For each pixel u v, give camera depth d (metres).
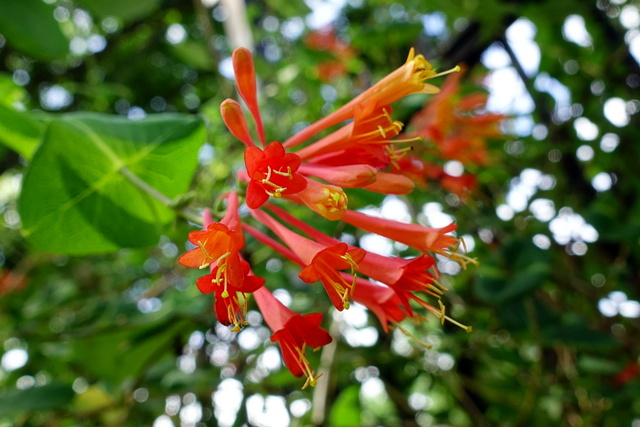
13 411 0.26
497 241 0.34
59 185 0.18
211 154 0.34
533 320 0.28
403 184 0.14
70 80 0.64
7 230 0.50
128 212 0.20
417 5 0.41
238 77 0.16
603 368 0.35
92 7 0.32
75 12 0.55
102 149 0.19
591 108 0.39
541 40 0.39
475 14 0.33
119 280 0.48
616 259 0.36
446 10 0.34
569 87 0.40
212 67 0.42
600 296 0.34
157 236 0.20
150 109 0.82
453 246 0.15
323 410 0.32
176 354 0.35
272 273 0.31
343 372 0.39
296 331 0.14
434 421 0.42
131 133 0.19
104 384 0.34
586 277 0.39
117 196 0.20
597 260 0.38
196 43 0.41
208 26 0.42
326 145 0.15
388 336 0.36
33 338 0.29
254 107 0.16
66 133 0.18
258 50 0.41
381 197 0.23
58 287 0.43
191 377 0.32
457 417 0.46
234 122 0.15
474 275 0.34
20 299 0.48
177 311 0.28
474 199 0.36
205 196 0.30
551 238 0.35
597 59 0.40
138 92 0.79
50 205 0.18
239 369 0.32
